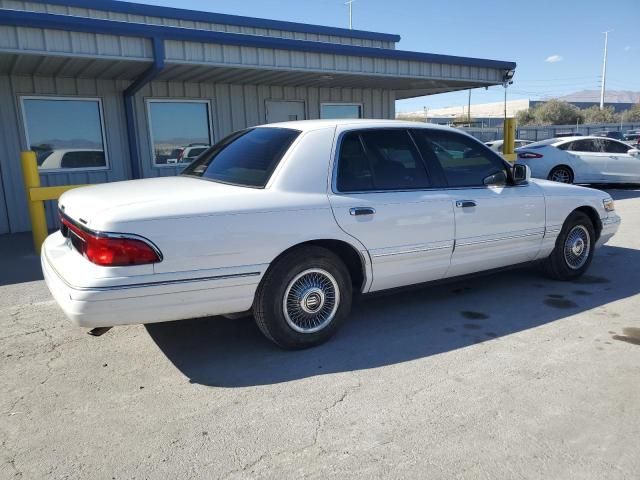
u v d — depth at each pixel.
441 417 2.92
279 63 8.87
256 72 9.24
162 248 3.15
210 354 3.82
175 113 10.30
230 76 9.71
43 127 9.05
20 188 8.96
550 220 5.10
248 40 8.34
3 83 8.60
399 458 2.56
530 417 2.90
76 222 3.38
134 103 9.76
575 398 3.10
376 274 4.05
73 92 9.16
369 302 4.92
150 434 2.80
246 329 4.29
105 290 3.02
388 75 10.16
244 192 3.56
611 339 3.96
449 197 4.34
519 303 4.83
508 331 4.16
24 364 3.67
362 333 4.17
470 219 4.46
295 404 3.09
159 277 3.16
